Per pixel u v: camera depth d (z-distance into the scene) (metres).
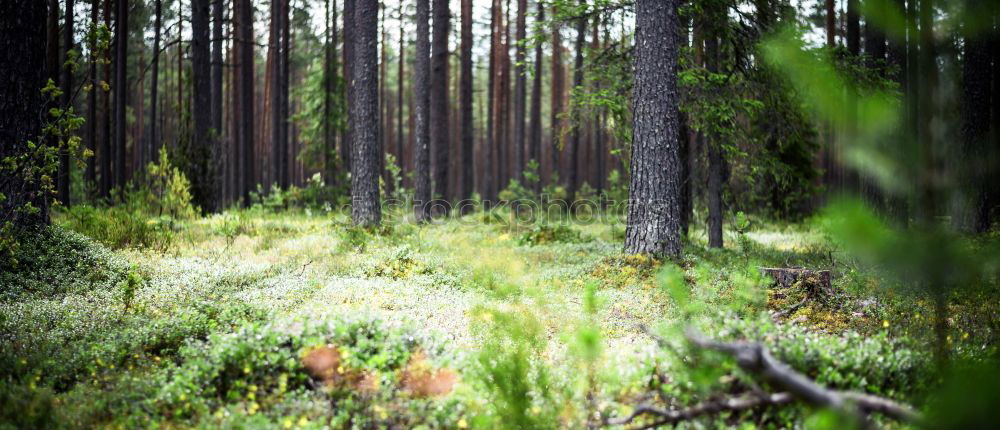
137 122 36.09
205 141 19.16
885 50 15.39
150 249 10.44
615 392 4.27
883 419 3.71
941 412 1.71
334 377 4.68
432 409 4.23
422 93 20.06
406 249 10.20
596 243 13.08
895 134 1.69
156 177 15.56
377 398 4.34
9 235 7.77
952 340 4.95
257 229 13.70
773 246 13.34
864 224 1.63
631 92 12.90
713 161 12.90
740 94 12.30
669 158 10.34
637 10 10.56
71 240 8.98
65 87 17.61
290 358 4.73
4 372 4.65
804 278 7.59
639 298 7.99
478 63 44.94
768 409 3.80
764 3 11.99
